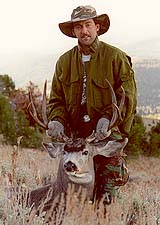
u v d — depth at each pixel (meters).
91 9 7.43
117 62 7.46
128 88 7.45
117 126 7.45
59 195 7.10
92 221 6.54
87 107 7.54
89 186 7.10
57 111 7.68
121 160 7.46
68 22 7.49
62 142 7.18
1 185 7.68
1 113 33.31
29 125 36.38
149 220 7.07
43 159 17.31
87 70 7.54
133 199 7.83
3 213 6.47
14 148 8.00
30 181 9.52
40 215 6.44
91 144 7.12
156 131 37.75
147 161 33.69
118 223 6.64
